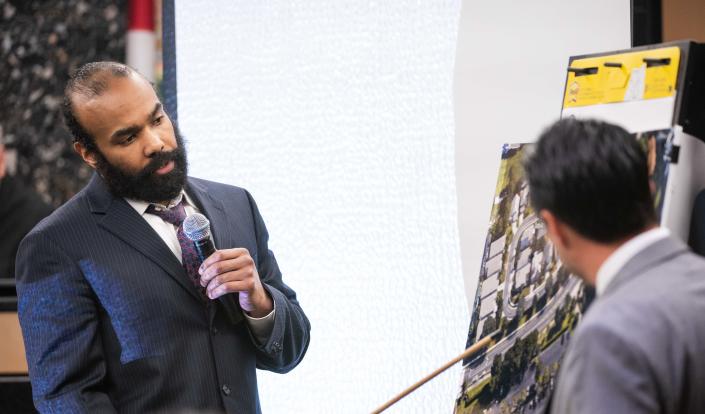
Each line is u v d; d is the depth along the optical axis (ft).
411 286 17.74
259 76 19.04
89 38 22.48
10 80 22.57
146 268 13.01
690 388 7.78
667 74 11.12
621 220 8.49
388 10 17.87
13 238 22.18
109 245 13.08
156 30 22.58
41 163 22.44
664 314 7.91
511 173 12.63
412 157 17.70
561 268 11.64
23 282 13.12
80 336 12.87
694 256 8.54
